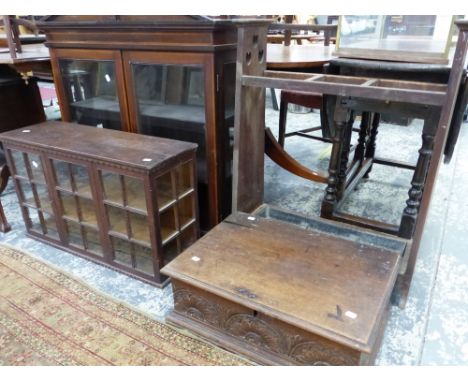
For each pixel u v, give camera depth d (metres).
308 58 1.79
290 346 1.12
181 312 1.33
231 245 1.35
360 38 1.58
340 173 2.04
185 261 1.27
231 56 1.55
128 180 1.41
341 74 1.56
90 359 1.21
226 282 1.17
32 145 1.57
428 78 1.39
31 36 2.91
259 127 1.57
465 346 1.26
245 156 1.51
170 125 1.74
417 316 1.38
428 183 1.17
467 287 1.54
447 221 2.04
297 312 1.05
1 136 1.67
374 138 2.50
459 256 1.74
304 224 1.66
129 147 1.50
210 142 1.61
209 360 1.20
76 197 1.58
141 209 1.42
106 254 1.63
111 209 1.54
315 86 1.21
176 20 1.45
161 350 1.25
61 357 1.22
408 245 1.46
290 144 3.30
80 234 1.71
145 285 1.55
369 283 1.15
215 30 1.41
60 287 1.54
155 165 1.32
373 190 2.41
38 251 1.79
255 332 1.18
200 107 1.61
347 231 1.57
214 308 1.23
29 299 1.47
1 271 1.63
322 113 1.88
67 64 1.89
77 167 1.54
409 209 1.70
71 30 1.74
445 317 1.38
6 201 2.27
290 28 2.32
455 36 1.38
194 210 1.63
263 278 1.18
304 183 2.55
